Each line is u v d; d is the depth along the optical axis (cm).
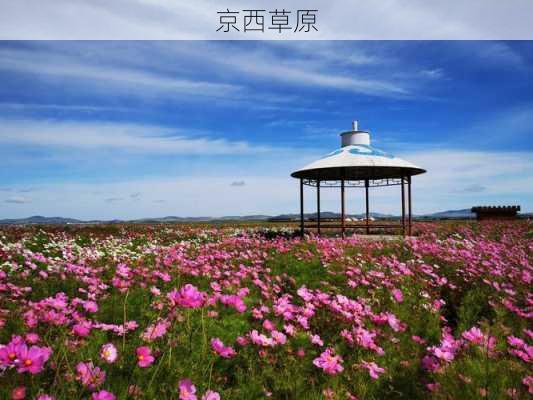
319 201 1894
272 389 331
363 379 357
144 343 337
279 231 2112
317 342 379
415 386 357
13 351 217
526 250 1180
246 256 901
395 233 1958
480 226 2262
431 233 1836
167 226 2744
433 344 472
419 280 712
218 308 478
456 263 842
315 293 625
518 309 528
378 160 1662
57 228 2081
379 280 683
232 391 313
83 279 623
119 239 1662
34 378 259
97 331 370
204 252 999
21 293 534
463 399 296
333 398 313
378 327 460
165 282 647
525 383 301
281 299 493
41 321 375
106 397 226
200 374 317
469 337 369
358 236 1700
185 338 364
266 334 407
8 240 1374
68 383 253
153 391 272
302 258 892
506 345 410
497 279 728
